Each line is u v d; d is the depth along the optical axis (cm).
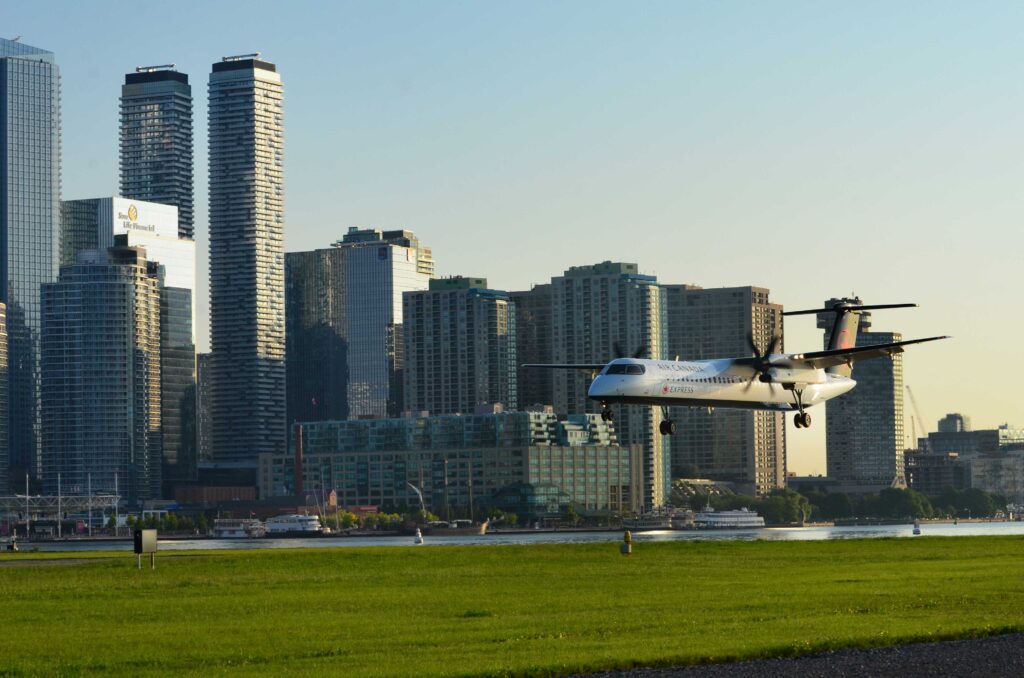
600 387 17812
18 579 13488
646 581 12156
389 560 15388
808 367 19225
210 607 10412
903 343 18400
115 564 15488
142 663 7838
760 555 15500
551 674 7444
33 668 7719
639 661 7644
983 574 12175
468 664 7631
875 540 17750
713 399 18438
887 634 8388
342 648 8225
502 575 13075
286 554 16538
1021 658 7706
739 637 8394
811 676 7312
